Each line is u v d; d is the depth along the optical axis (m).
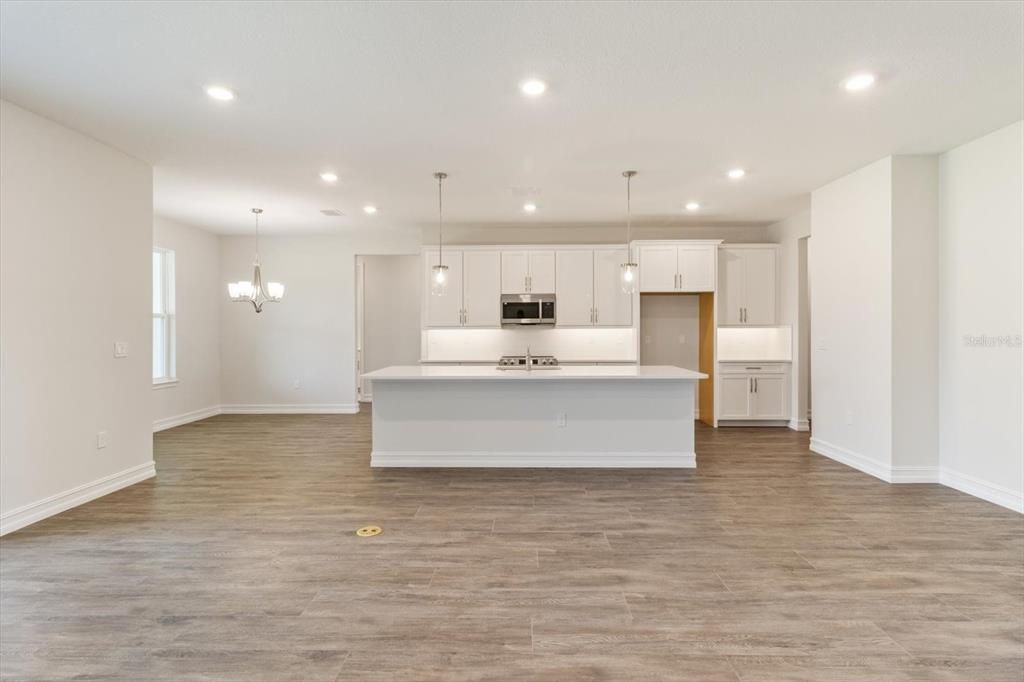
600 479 4.45
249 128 3.66
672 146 4.03
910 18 2.34
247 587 2.55
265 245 7.99
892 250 4.25
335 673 1.91
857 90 3.07
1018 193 3.56
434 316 7.17
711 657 2.00
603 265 7.08
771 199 5.75
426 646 2.07
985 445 3.85
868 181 4.52
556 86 3.03
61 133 3.60
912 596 2.46
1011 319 3.62
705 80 2.95
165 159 4.34
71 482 3.71
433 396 4.87
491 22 2.38
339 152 4.16
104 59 2.71
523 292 7.11
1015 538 3.14
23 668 1.94
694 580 2.62
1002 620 2.25
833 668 1.94
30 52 2.64
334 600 2.43
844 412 4.92
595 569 2.74
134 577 2.65
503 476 4.54
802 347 6.64
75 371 3.73
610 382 4.83
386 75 2.89
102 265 3.97
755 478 4.46
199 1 2.22
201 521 3.45
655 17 2.34
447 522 3.42
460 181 4.99
